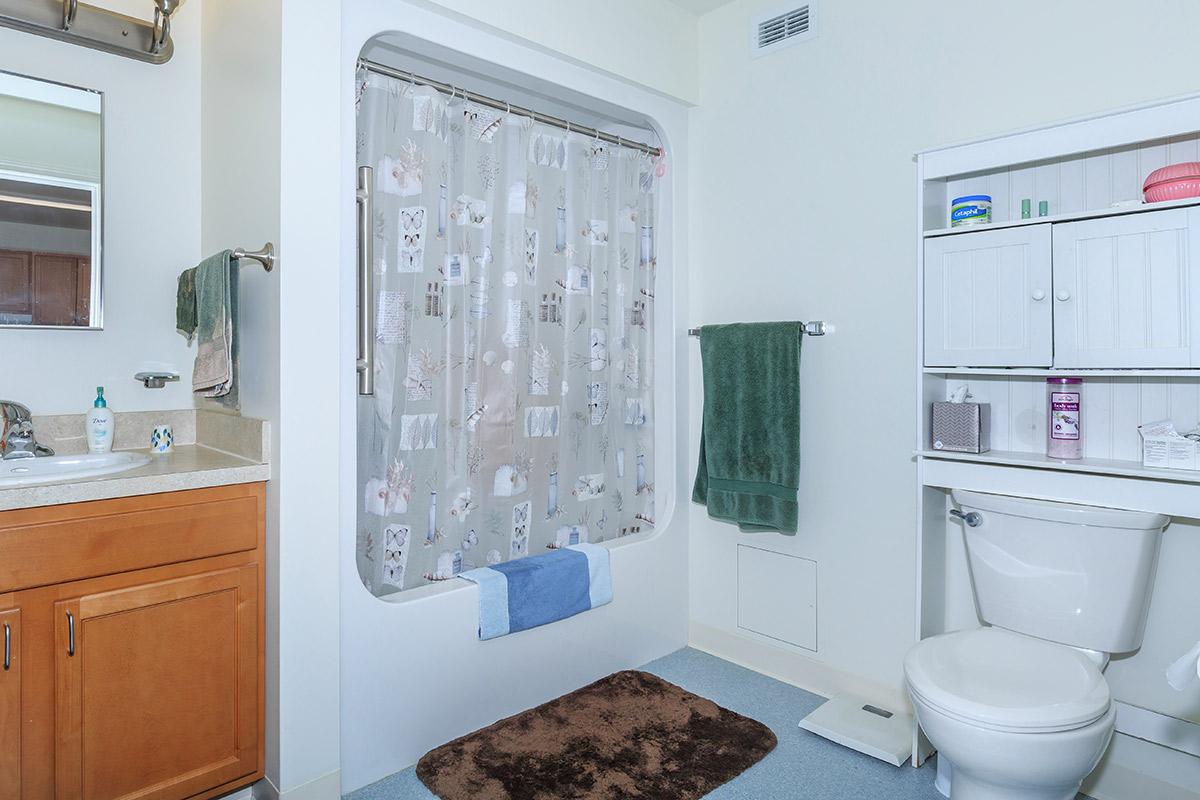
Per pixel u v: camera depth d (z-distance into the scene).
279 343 1.76
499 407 2.42
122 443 2.13
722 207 2.79
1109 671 1.95
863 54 2.39
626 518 2.88
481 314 2.37
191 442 2.26
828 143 2.48
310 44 1.79
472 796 1.89
